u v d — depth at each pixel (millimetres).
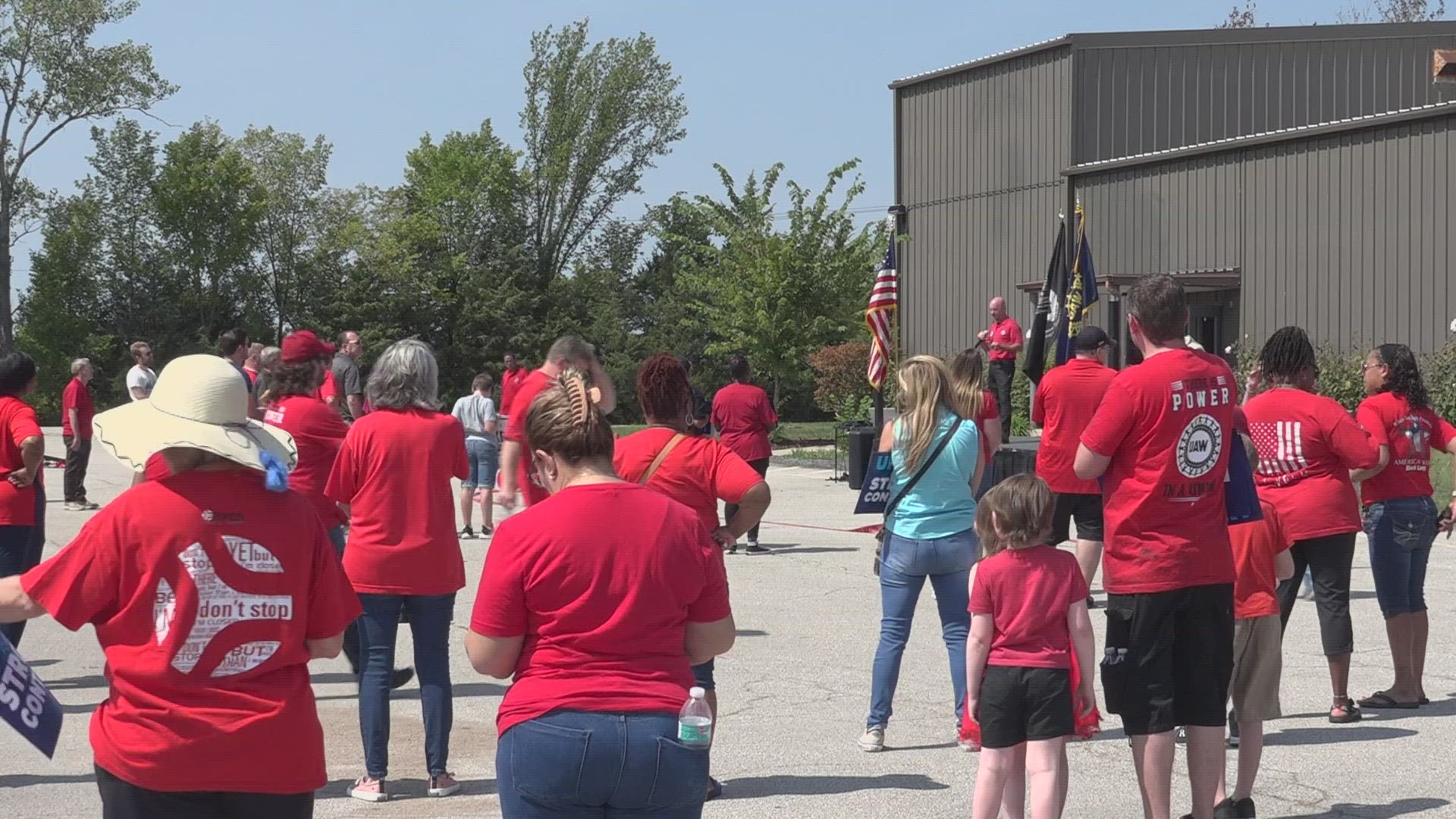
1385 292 21609
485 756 6809
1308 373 7320
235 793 3367
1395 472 7512
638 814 3465
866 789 6148
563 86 62344
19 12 51812
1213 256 24469
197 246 57719
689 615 3648
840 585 12102
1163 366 5008
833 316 31594
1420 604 7602
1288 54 27594
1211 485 5062
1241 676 5730
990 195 29797
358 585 5988
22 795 6059
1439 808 5824
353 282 57031
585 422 3656
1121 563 5086
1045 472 9422
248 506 3441
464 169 61656
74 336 55188
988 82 29781
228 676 3381
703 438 5816
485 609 3510
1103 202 26641
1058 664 5055
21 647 9570
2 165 52531
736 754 6770
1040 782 5039
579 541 3490
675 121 63656
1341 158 22266
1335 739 6949
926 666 8828
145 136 58000
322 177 61125
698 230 64188
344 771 6531
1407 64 27328
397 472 6016
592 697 3422
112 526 3342
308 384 7590
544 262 62219
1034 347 17234
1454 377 19688
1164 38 27641
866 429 15898
